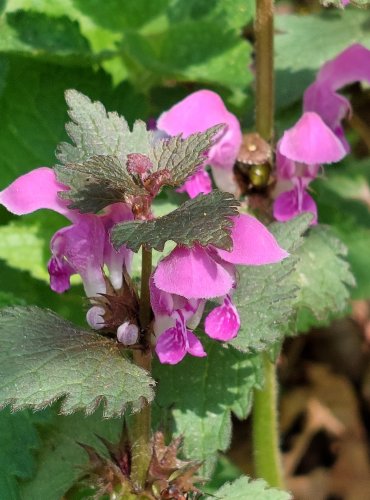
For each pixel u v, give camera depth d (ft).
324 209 1.30
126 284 0.75
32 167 1.14
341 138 1.01
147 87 1.23
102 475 0.78
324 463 1.41
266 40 0.97
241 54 1.21
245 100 1.17
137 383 0.69
